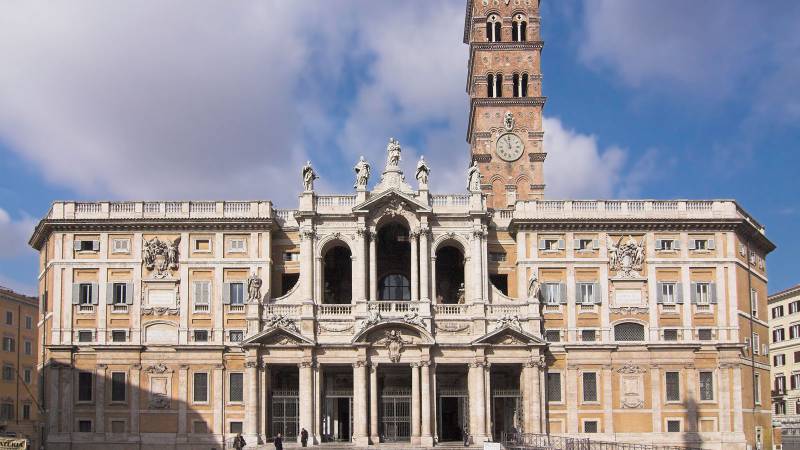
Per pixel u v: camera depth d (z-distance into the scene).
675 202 93.31
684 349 90.50
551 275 92.12
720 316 91.69
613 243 92.69
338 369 90.88
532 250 92.38
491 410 88.44
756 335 96.19
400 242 96.44
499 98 109.50
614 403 89.69
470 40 119.00
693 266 92.38
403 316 87.81
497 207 107.31
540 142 108.88
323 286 92.56
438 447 83.62
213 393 88.88
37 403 91.69
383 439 87.62
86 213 91.50
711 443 89.19
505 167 108.31
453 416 95.06
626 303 91.69
